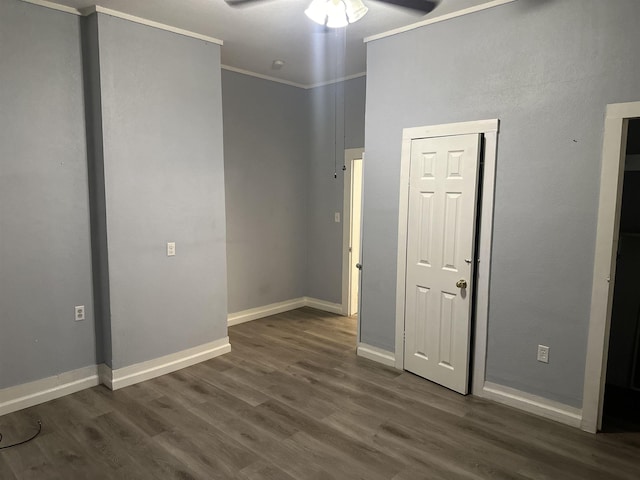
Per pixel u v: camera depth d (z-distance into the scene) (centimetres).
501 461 255
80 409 313
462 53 325
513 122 304
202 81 382
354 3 248
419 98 352
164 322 371
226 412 309
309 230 576
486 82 315
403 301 373
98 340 353
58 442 273
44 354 325
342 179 530
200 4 313
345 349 431
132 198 345
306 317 536
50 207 322
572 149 282
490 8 309
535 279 302
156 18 339
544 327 300
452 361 339
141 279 354
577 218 283
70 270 335
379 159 383
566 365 292
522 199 304
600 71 269
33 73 308
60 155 324
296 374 373
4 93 296
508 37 303
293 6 316
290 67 473
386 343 394
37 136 313
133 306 351
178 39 363
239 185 497
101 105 324
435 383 354
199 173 387
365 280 404
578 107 278
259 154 514
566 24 279
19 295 311
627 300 335
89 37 327
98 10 315
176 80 364
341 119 523
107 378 348
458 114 331
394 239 379
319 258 568
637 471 246
